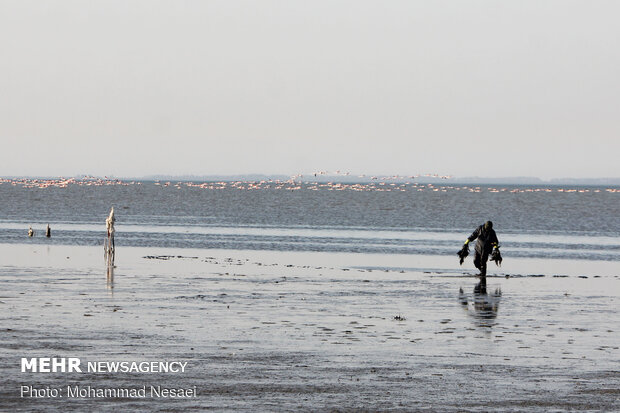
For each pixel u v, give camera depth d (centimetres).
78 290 5425
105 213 18575
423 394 2756
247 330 3959
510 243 11231
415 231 13538
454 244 10669
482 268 6756
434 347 3594
